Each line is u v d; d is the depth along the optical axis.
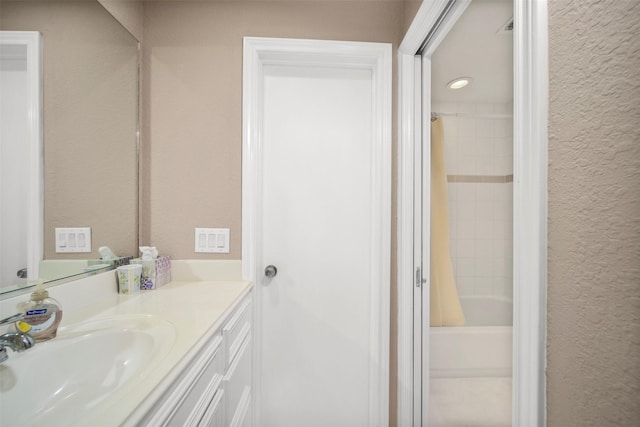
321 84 1.42
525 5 0.49
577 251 0.40
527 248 0.48
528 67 0.48
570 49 0.41
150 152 1.26
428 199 1.31
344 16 1.31
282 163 1.40
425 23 1.07
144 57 1.25
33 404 0.57
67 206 0.88
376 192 1.37
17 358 0.57
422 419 1.29
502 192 1.99
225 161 1.28
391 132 1.33
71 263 0.90
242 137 1.27
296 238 1.40
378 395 1.34
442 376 1.54
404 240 1.28
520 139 0.49
